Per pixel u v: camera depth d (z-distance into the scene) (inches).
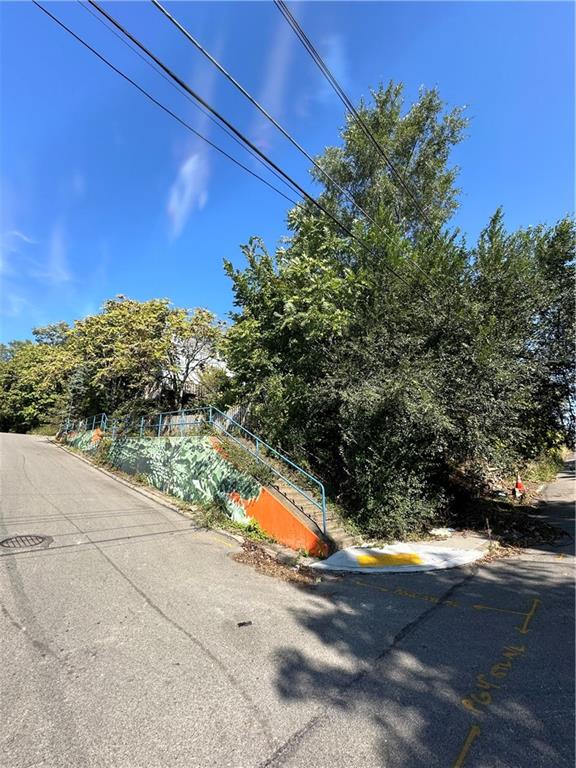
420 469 386.9
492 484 639.8
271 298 472.7
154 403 818.8
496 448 411.5
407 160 708.0
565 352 470.9
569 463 1368.1
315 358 445.7
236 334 473.4
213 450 423.8
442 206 711.7
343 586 249.9
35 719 120.8
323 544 306.5
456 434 380.8
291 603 216.8
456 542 359.9
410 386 366.6
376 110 691.4
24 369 1680.6
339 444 426.9
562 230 473.7
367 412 374.9
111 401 956.6
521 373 414.6
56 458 796.0
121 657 155.9
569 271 474.3
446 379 397.7
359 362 415.8
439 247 481.7
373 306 443.8
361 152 685.9
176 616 192.5
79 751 109.4
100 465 704.4
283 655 162.2
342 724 122.3
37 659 152.1
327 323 409.7
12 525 325.7
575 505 591.8
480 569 287.6
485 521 443.8
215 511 381.7
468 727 122.0
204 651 162.9
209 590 226.2
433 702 134.1
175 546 302.0
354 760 108.5
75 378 1045.2
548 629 190.4
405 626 192.9
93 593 212.1
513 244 465.1
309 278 425.4
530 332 465.7
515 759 109.4
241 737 116.1
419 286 439.8
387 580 262.5
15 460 705.0
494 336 410.0
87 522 349.7
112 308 956.0
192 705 129.5
